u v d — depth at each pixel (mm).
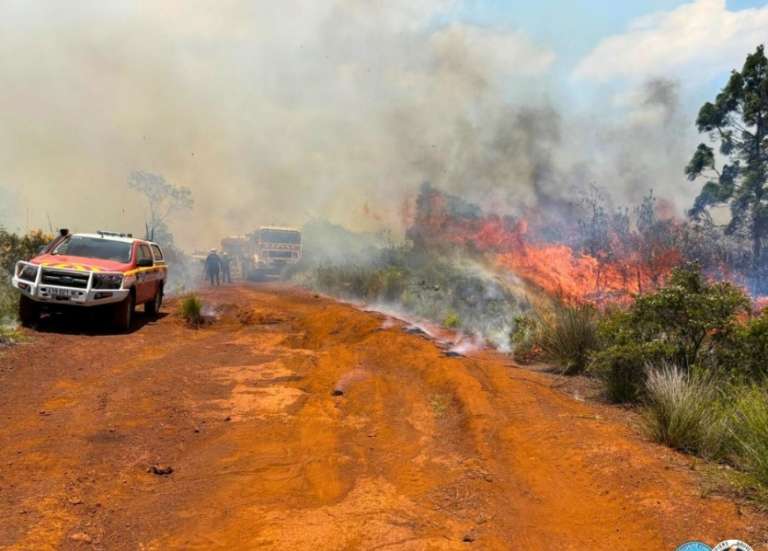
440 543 3805
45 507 4223
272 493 4672
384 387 8156
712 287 7871
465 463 5289
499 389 7578
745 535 3770
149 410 6809
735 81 28062
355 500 4535
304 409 7258
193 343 11602
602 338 8656
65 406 6758
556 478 4961
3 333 10250
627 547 3787
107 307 12023
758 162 27375
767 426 4863
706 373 6656
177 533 3951
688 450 5504
